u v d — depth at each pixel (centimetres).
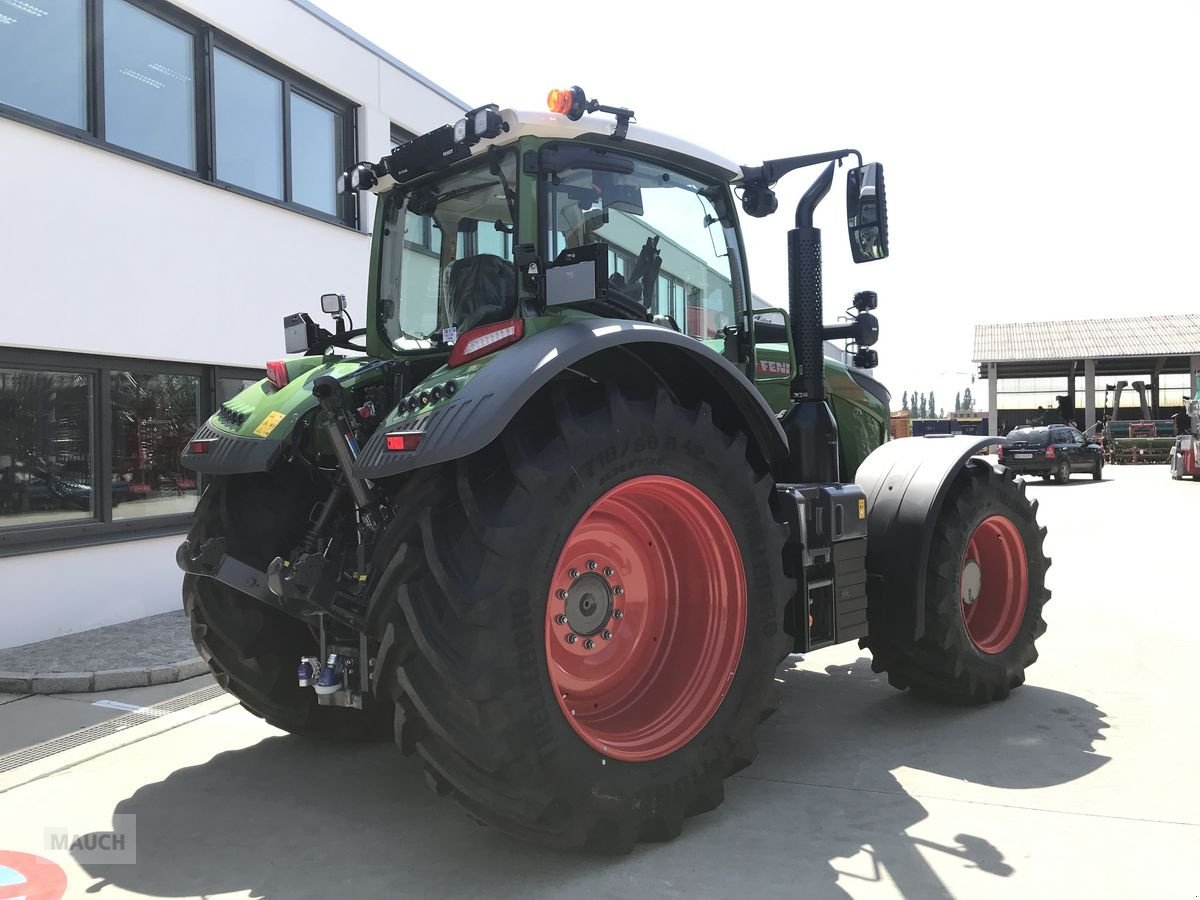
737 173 367
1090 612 591
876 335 403
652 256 336
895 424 1200
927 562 378
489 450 258
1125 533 1031
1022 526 420
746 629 295
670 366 304
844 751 348
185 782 330
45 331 546
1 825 293
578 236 308
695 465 285
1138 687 426
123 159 597
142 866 262
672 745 275
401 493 256
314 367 357
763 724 382
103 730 395
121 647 521
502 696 236
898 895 236
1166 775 316
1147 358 3525
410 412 256
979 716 388
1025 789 306
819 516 340
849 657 503
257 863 263
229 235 688
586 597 288
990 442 405
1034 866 250
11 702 438
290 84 766
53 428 568
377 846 273
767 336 391
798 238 387
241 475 338
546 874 252
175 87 654
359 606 276
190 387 671
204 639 344
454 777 239
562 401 261
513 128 288
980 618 422
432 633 236
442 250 334
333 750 367
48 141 547
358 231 841
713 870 252
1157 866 249
